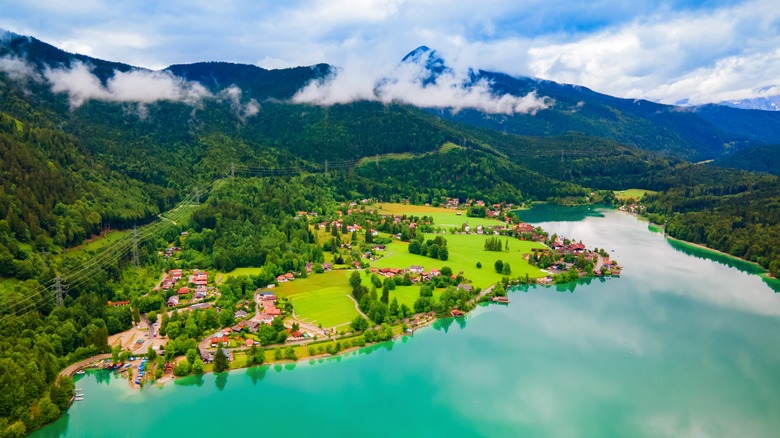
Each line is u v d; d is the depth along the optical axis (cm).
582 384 16688
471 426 14550
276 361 17250
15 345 15275
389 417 14838
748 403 15762
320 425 14475
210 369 16538
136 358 16900
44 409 13875
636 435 14250
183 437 13788
